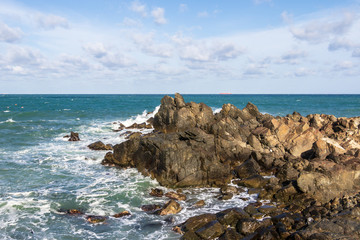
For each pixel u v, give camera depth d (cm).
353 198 1515
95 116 5825
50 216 1484
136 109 7831
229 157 2380
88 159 2578
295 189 1688
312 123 3023
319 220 1269
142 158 2250
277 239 1223
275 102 12456
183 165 1948
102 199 1719
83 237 1283
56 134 3678
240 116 3397
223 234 1266
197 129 2422
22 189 1844
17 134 3566
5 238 1254
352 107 8700
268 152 2483
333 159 2048
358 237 1120
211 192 1861
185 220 1445
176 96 3512
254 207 1530
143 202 1686
